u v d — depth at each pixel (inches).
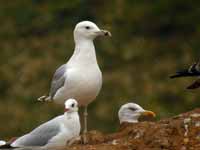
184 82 1000.2
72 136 527.8
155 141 530.3
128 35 1104.2
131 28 1117.1
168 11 1157.7
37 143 525.7
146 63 1056.8
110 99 970.1
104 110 944.3
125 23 1125.7
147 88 994.7
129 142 534.3
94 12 1123.9
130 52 1063.0
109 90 987.3
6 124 933.2
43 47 1059.9
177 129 534.6
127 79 1003.9
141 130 539.8
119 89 989.2
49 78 990.4
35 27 1107.9
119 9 1136.2
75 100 534.9
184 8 1162.6
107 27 1105.4
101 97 970.1
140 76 1025.5
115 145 533.3
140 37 1114.1
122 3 1144.2
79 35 568.4
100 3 1135.0
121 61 1046.4
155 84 1005.8
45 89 975.0
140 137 536.4
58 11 1119.6
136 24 1133.1
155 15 1150.3
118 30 1108.5
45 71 999.6
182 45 1123.3
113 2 1140.5
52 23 1109.1
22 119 932.0
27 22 1116.5
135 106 575.5
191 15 1157.1
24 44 1075.9
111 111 946.7
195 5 1161.4
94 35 566.3
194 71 577.3
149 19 1147.3
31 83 987.9
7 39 1096.2
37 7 1132.5
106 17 1119.0
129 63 1047.6
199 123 535.5
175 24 1149.7
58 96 569.9
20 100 965.8
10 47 1073.5
